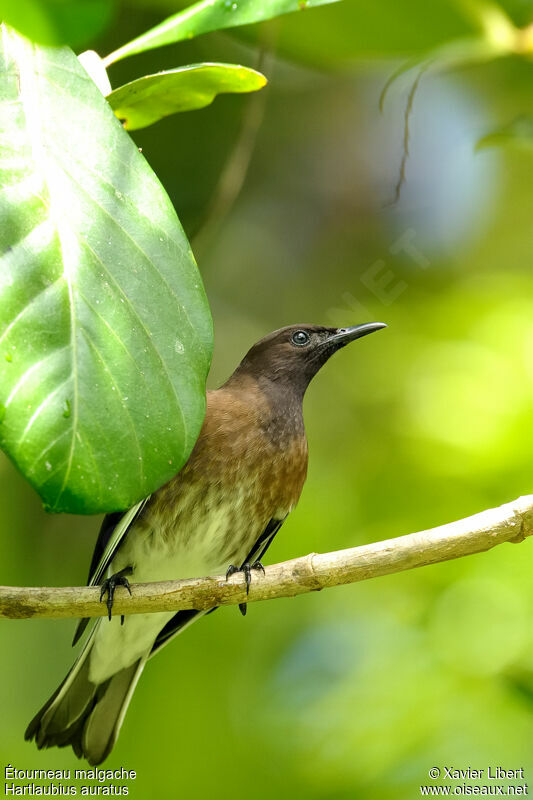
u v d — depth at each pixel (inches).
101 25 153.8
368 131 585.3
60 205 173.9
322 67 355.3
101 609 251.1
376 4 318.3
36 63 182.4
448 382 456.8
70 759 444.5
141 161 183.5
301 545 454.9
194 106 246.5
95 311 169.9
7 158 173.5
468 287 514.9
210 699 449.7
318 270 593.6
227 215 589.6
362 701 401.7
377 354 498.3
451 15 321.4
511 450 425.4
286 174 597.6
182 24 228.2
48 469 159.9
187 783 431.8
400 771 378.9
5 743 458.9
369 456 474.9
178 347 175.5
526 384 443.5
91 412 165.0
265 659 455.2
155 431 169.9
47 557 495.2
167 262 179.5
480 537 234.2
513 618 396.8
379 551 239.9
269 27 331.6
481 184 566.3
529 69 455.2
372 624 433.1
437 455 439.5
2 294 163.6
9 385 159.9
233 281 596.7
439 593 415.2
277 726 431.8
